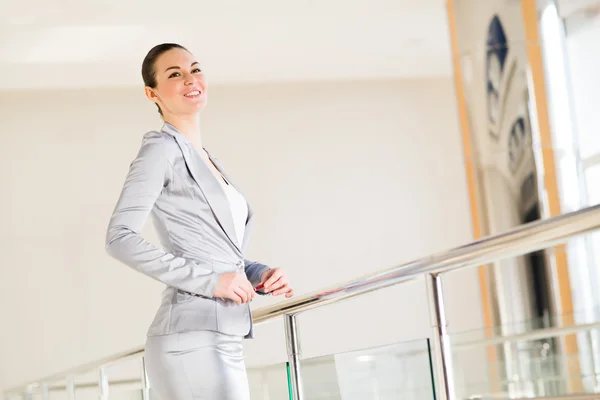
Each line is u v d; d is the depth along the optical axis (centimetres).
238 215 198
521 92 605
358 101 880
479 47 618
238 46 738
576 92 800
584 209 141
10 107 793
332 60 807
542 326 439
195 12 647
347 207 859
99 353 778
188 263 184
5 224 777
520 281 582
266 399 248
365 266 855
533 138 602
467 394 392
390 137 881
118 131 811
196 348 185
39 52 699
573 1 715
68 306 779
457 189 887
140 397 348
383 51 794
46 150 794
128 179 187
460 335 397
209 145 838
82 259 788
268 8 656
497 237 160
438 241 874
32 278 776
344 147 869
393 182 874
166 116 207
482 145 613
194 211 191
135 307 791
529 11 612
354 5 667
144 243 182
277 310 242
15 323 768
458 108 638
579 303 579
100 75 771
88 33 666
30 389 574
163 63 205
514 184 600
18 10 610
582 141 807
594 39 771
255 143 848
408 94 892
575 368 424
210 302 187
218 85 848
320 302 223
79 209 793
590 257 629
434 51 805
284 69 820
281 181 848
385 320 841
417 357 189
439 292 185
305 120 864
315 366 228
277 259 835
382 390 199
